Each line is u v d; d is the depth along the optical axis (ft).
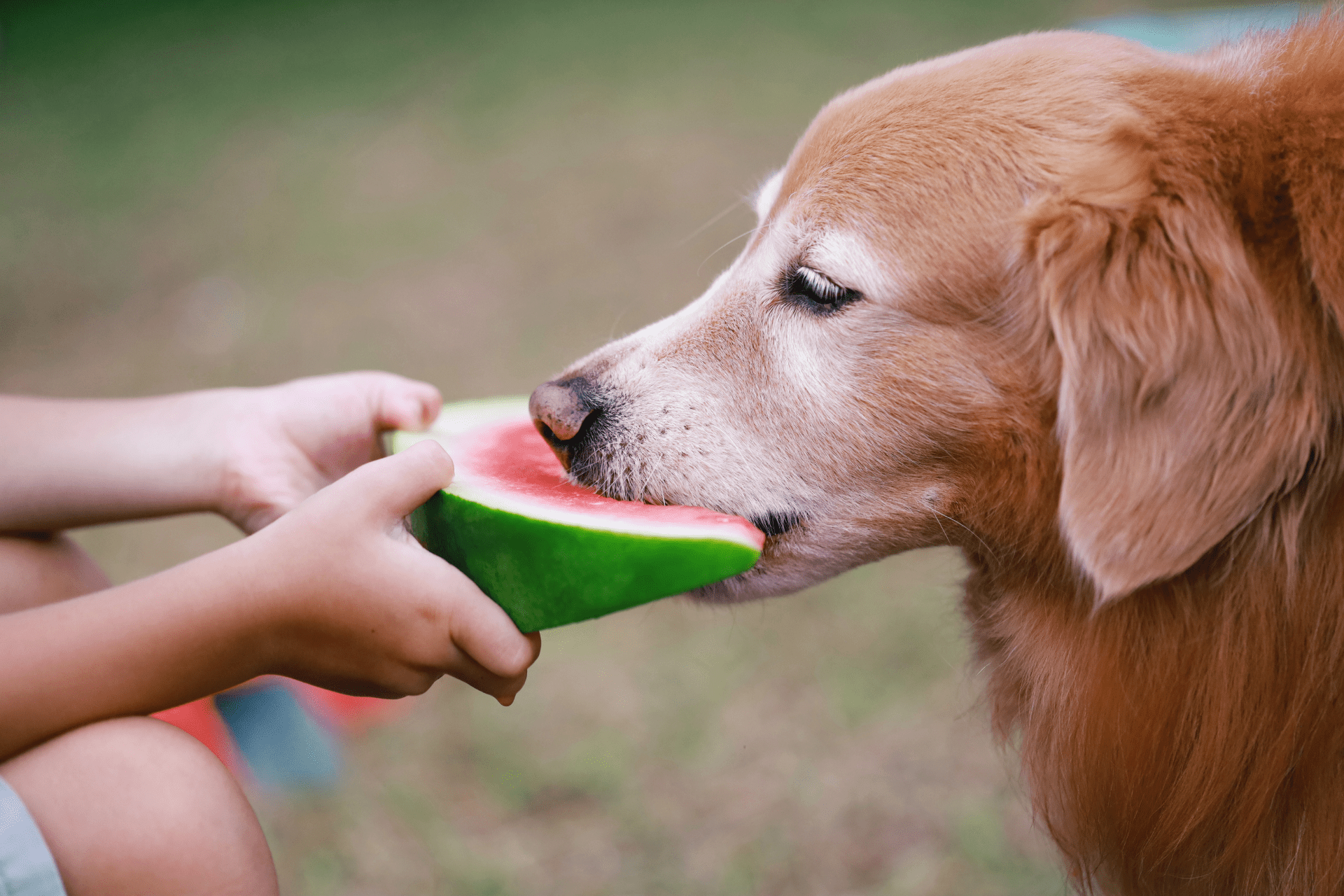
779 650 3.45
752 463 2.24
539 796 3.05
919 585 3.70
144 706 1.77
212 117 11.70
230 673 1.80
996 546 2.23
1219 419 1.94
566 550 1.90
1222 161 2.02
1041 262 2.05
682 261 6.47
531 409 2.30
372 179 9.12
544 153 9.07
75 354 6.42
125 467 2.16
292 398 2.26
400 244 7.57
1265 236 1.99
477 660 1.87
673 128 9.12
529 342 5.65
